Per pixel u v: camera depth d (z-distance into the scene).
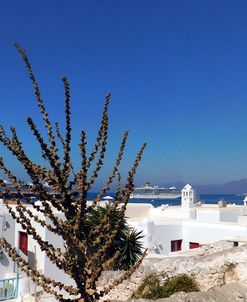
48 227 6.64
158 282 17.36
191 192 41.94
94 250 7.21
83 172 6.67
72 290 6.80
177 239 33.03
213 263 16.44
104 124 6.87
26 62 6.49
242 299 14.31
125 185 7.12
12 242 26.69
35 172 6.42
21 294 20.80
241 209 40.47
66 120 6.70
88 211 7.01
